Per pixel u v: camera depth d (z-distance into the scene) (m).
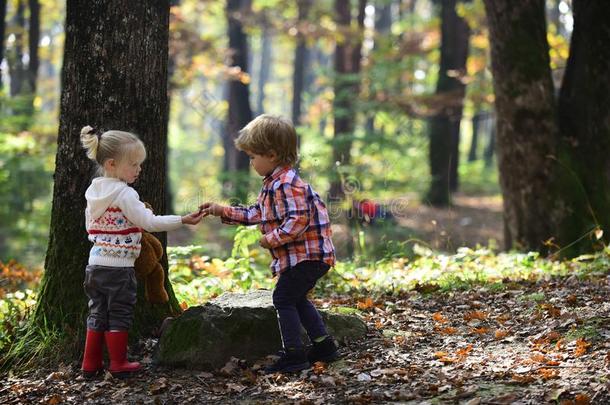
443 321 4.98
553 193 8.70
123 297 4.04
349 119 19.00
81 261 4.50
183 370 4.21
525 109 8.73
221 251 14.48
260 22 20.78
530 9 8.62
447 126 20.78
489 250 8.08
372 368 4.08
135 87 4.46
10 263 8.35
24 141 15.00
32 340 4.48
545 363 3.92
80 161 4.46
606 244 8.46
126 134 4.00
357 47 20.69
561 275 6.37
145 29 4.47
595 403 3.31
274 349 4.32
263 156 3.97
